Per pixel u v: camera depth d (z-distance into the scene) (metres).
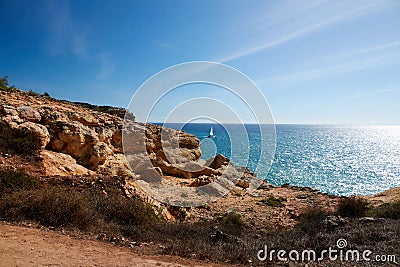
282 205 16.52
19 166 10.39
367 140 131.00
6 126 12.10
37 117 14.31
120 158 17.67
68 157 13.51
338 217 10.03
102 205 8.74
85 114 18.19
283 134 153.88
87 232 6.87
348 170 45.31
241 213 13.83
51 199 7.36
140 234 7.45
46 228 6.59
